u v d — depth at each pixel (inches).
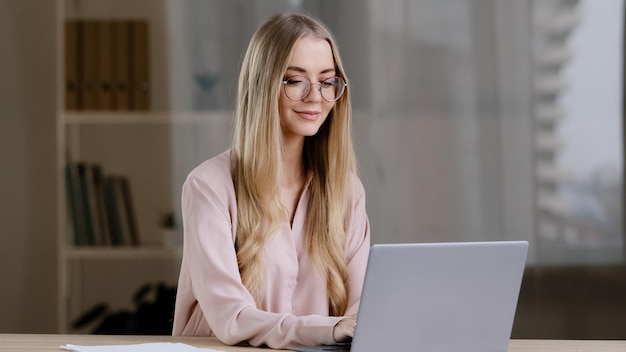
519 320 173.2
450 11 172.9
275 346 84.5
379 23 172.9
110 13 173.6
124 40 173.3
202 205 95.0
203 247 92.9
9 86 174.9
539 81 172.1
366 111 173.2
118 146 173.5
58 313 174.7
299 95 96.3
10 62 174.9
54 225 174.6
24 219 174.6
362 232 105.8
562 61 172.1
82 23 173.9
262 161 96.8
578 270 172.2
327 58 97.2
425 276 76.5
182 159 172.9
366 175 173.2
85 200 173.9
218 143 172.4
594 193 171.9
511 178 172.7
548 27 172.2
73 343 86.2
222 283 91.1
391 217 173.2
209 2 172.4
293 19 98.2
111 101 173.5
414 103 173.0
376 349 76.6
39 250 174.9
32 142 174.9
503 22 172.2
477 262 78.8
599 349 86.0
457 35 172.9
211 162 99.3
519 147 172.4
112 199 173.6
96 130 173.8
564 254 172.2
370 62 172.9
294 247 99.6
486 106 172.7
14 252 175.2
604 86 171.8
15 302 175.2
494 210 172.6
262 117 96.6
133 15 173.3
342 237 102.6
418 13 172.9
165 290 172.9
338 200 101.7
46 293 174.9
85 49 173.8
